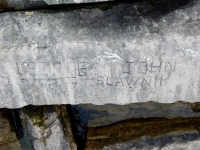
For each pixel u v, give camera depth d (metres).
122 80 1.41
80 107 2.01
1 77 1.40
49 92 1.46
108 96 1.47
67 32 1.35
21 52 1.33
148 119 1.91
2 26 1.38
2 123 1.78
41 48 1.33
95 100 1.49
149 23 1.34
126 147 1.76
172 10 1.37
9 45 1.33
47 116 1.68
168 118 1.90
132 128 1.85
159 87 1.43
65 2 1.32
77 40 1.32
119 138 1.79
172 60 1.34
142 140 1.76
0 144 1.80
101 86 1.43
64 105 1.83
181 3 1.38
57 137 1.72
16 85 1.43
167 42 1.30
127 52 1.32
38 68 1.38
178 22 1.33
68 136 1.76
